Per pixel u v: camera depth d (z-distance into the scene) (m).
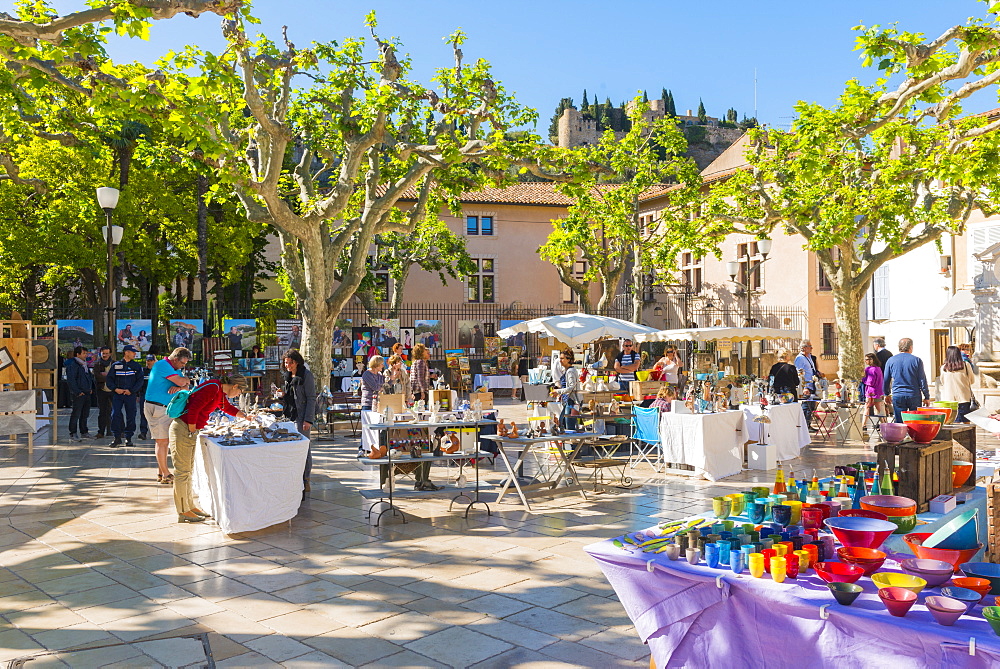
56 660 4.35
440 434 9.18
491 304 35.88
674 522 4.17
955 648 2.60
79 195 23.75
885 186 15.58
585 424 12.12
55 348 16.06
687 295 27.33
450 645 4.54
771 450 10.83
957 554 3.34
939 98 13.67
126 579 5.90
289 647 4.53
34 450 12.88
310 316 17.50
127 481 10.09
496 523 7.72
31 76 9.70
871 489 4.46
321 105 17.14
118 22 7.98
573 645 4.53
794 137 18.05
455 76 16.17
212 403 7.97
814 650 2.98
